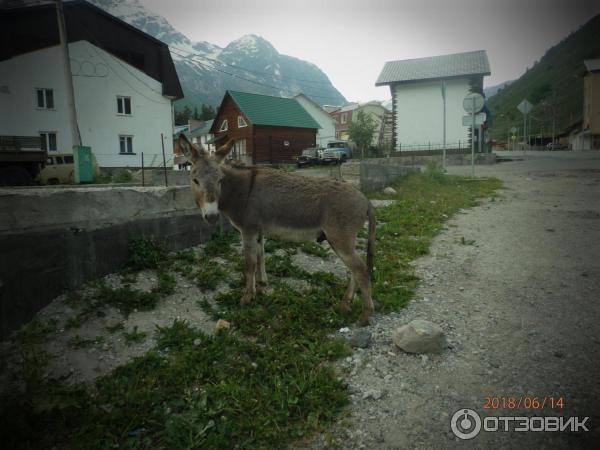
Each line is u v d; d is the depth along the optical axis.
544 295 4.57
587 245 6.28
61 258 4.14
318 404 2.95
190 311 4.31
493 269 5.51
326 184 4.34
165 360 3.49
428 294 4.82
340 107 66.69
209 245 5.98
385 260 5.93
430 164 15.18
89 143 24.95
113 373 3.28
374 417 2.83
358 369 3.40
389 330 4.04
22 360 3.36
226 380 3.25
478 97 14.41
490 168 19.45
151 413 2.91
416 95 30.59
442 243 6.86
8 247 3.58
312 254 6.16
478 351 3.55
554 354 3.40
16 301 3.66
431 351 3.54
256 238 4.53
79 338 3.66
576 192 11.26
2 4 21.41
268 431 2.72
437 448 2.52
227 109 35.31
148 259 4.98
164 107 27.84
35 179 16.25
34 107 22.91
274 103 36.22
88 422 2.79
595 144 31.05
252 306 4.45
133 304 4.21
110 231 4.72
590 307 4.18
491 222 8.15
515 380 3.10
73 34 23.52
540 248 6.27
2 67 21.84
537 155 28.08
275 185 4.40
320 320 4.19
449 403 2.91
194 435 2.72
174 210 5.63
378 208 9.26
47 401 2.82
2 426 2.67
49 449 2.65
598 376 3.06
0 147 14.95
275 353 3.54
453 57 32.22
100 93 24.95
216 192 4.07
